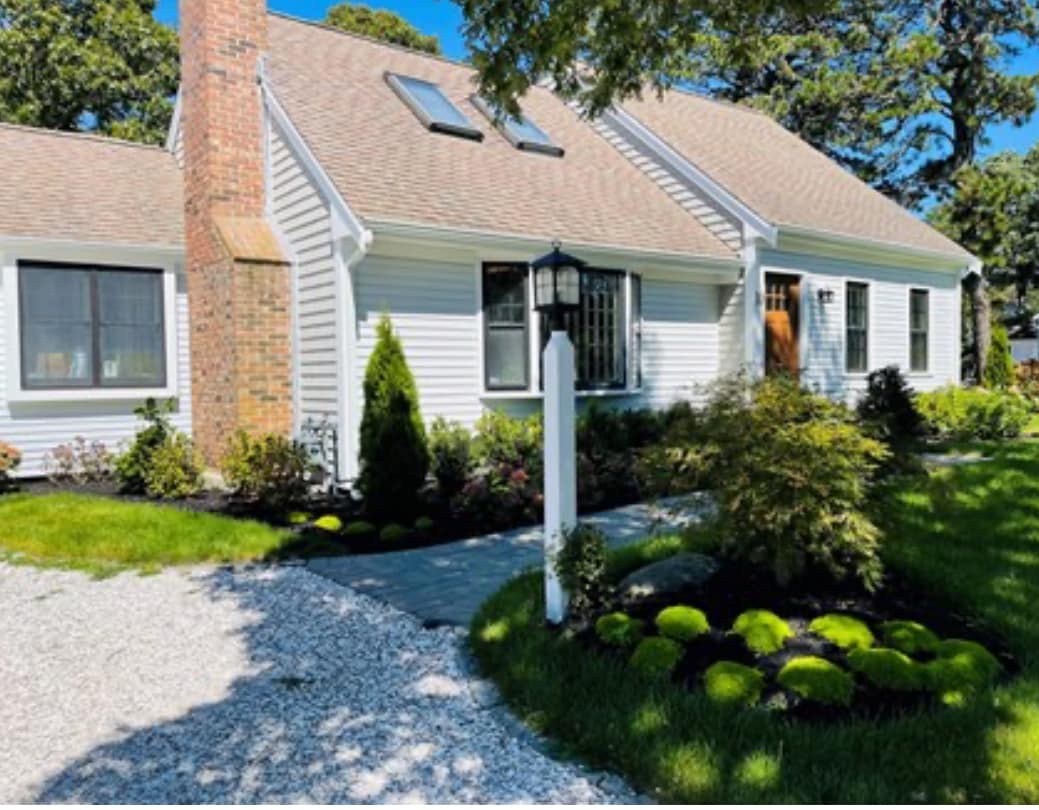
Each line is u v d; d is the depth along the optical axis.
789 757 2.60
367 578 5.10
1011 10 17.62
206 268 8.59
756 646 3.42
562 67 4.71
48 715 3.24
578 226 9.16
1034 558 4.87
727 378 4.71
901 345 13.43
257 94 8.73
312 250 8.01
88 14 16.61
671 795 2.51
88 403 9.20
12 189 9.24
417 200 7.95
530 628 3.86
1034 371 18.08
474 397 8.54
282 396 8.33
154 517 6.41
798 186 12.82
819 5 4.55
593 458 8.10
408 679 3.53
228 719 3.16
